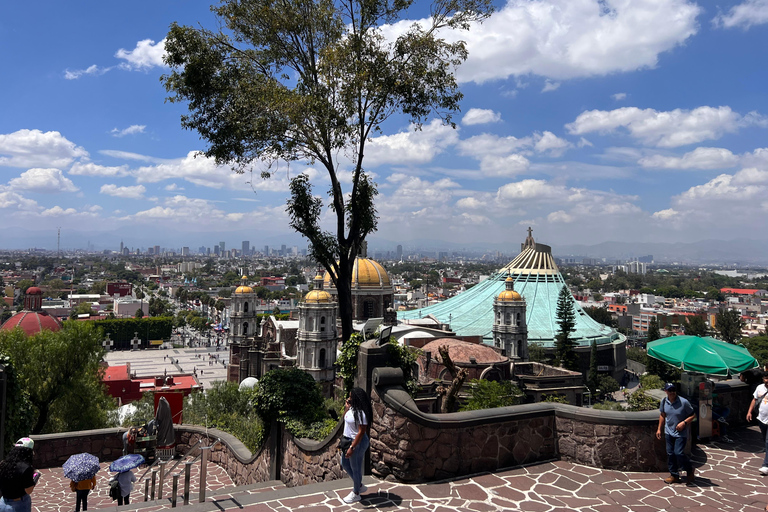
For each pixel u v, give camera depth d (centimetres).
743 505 980
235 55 1947
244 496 1019
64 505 1587
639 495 1022
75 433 2080
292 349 9106
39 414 3500
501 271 14050
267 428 1786
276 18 1839
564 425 1216
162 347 16512
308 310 7538
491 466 1148
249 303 10112
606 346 10381
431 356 5194
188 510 956
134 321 16088
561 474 1127
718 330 14212
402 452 1072
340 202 2039
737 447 1344
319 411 1675
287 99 1712
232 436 2291
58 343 3506
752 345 12012
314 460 1426
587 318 11806
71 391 3528
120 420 4256
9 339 3500
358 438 988
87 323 3781
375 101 1934
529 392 4944
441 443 1102
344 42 1884
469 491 1034
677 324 17012
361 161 2002
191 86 1880
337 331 8006
